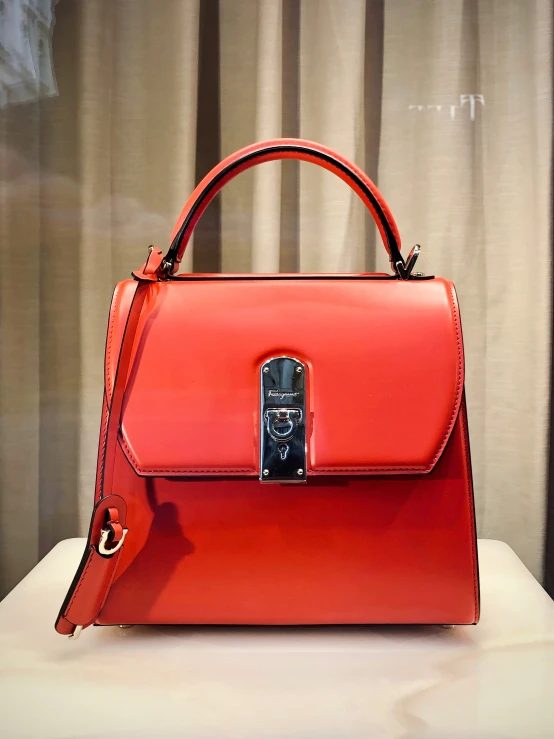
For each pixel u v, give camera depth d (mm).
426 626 502
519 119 679
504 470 718
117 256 698
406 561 468
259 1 657
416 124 692
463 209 685
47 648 465
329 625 504
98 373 708
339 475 465
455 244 689
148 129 684
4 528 720
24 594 559
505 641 476
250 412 470
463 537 469
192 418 468
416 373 478
